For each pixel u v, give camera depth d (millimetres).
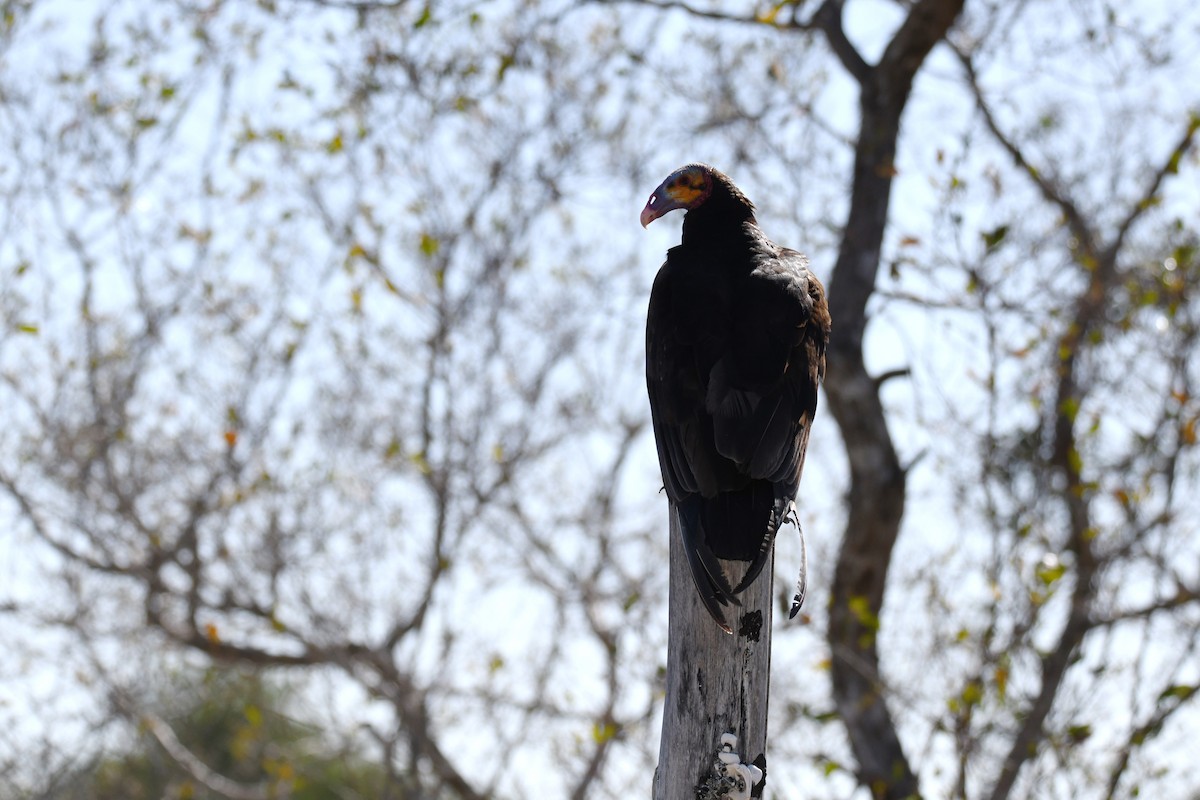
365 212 13594
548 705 13594
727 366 5785
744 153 13508
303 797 16094
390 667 13727
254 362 14109
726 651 5250
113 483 13859
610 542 14352
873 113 13352
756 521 5375
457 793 13961
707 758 5203
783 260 6469
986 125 13555
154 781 16281
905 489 12844
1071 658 10688
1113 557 11461
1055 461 11891
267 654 14469
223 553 13758
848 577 12906
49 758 14219
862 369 12984
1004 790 10797
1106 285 12555
